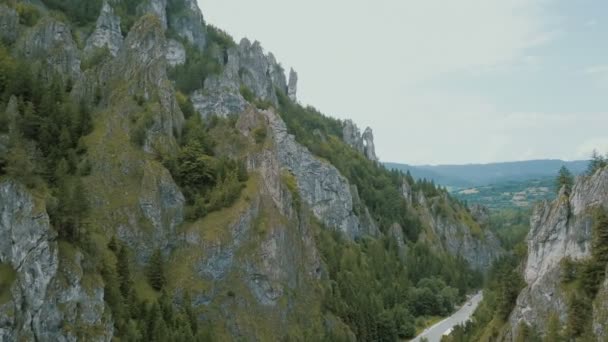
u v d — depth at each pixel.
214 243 125.94
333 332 141.75
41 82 132.62
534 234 129.25
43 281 88.62
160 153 131.75
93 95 137.25
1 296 85.88
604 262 109.31
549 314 114.00
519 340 115.94
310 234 162.12
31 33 154.25
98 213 116.38
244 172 142.12
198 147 138.12
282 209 148.50
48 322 88.12
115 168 123.81
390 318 174.62
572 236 118.50
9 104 114.88
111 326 94.94
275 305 131.88
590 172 128.25
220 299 123.62
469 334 151.62
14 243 90.06
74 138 123.62
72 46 158.75
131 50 144.88
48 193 99.06
